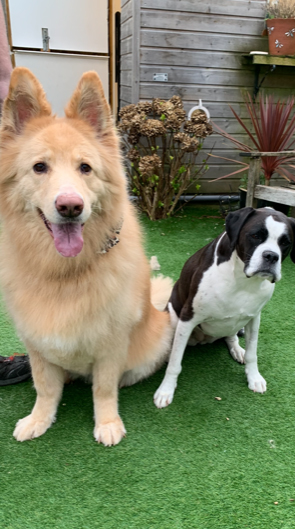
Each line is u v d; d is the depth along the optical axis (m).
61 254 0.76
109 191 0.86
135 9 2.52
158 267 1.87
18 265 0.88
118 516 0.74
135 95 2.72
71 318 0.84
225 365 1.25
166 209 2.70
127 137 2.56
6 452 0.89
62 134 0.80
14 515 0.74
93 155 0.82
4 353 1.24
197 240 2.28
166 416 1.01
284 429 0.97
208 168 2.91
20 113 0.83
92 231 0.84
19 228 0.84
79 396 1.09
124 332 0.93
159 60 2.68
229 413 1.02
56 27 3.61
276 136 2.37
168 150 2.75
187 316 1.05
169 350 1.22
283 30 2.61
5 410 1.03
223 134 2.59
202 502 0.77
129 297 0.92
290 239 0.91
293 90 2.98
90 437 0.94
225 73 2.82
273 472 0.84
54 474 0.83
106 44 3.81
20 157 0.79
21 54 3.61
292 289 1.74
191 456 0.88
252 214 0.93
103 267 0.87
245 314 1.02
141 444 0.92
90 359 0.93
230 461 0.87
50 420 0.97
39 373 0.94
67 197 0.70
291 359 1.25
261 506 0.76
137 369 1.12
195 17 2.63
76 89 0.86
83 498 0.77
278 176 3.09
